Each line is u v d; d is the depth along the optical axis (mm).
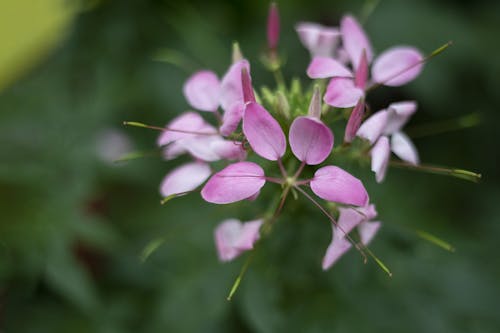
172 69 576
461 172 466
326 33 485
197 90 481
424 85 582
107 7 576
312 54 492
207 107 480
